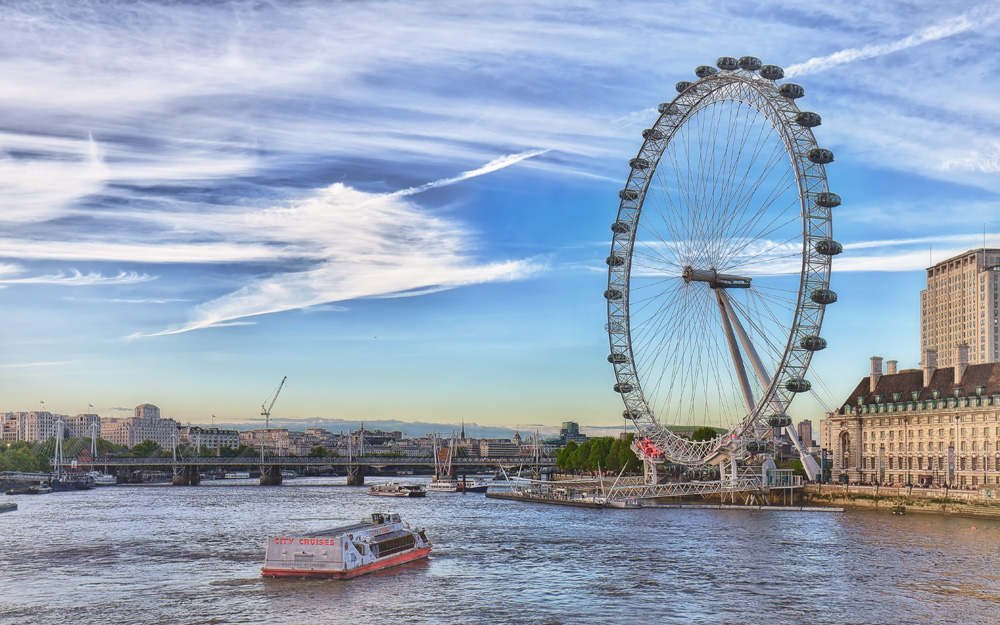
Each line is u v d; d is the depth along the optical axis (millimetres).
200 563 158625
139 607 122625
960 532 195375
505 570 148250
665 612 118812
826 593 129375
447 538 191625
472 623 113562
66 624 114250
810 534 192625
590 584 136250
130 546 183625
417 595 128625
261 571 144500
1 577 145500
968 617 115938
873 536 188375
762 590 131625
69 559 165000
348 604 123312
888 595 127875
